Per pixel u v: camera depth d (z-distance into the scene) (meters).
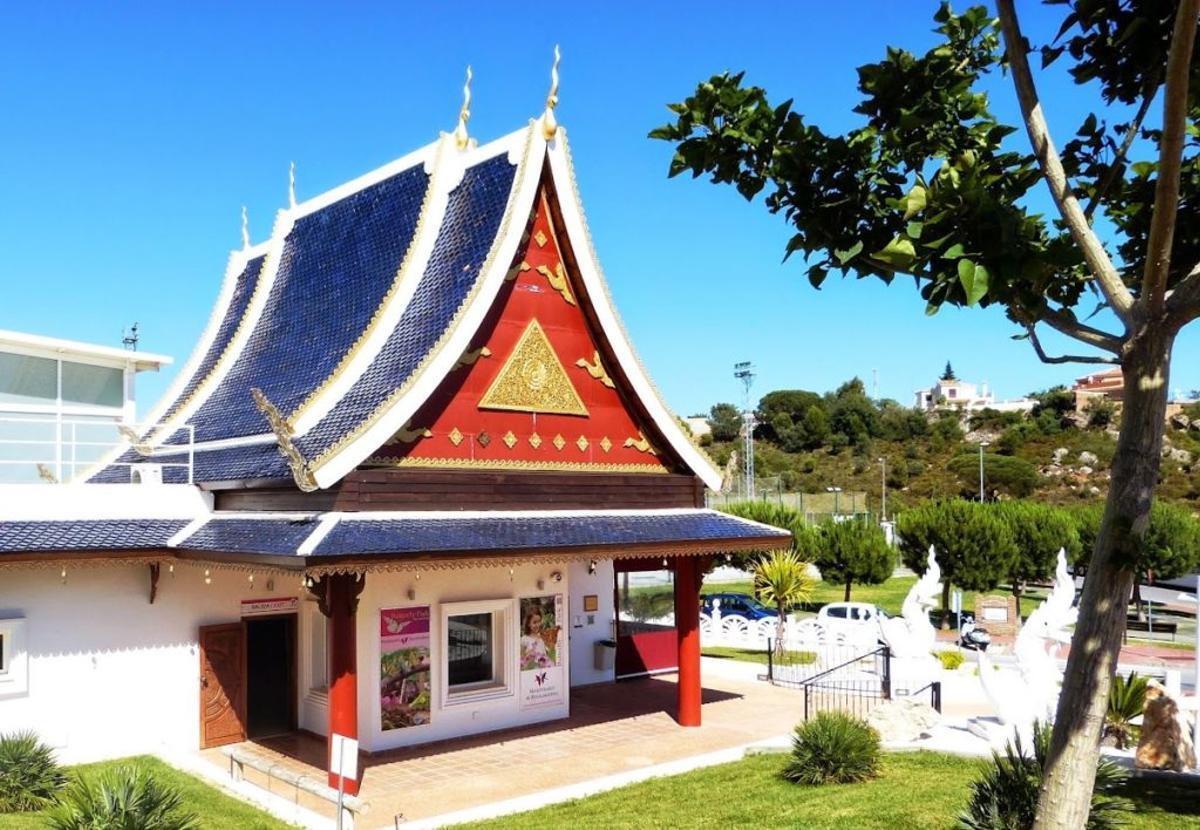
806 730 15.76
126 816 11.34
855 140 6.73
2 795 14.26
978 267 5.46
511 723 19.78
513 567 20.00
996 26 7.96
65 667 16.95
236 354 23.81
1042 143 6.59
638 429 20.67
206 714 18.42
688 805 14.25
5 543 15.94
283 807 14.55
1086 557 49.69
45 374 21.09
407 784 15.95
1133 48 7.12
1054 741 6.22
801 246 7.03
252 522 17.33
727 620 33.44
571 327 19.61
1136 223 8.29
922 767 15.67
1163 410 6.16
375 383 17.66
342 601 15.31
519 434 18.56
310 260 23.56
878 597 56.31
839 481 106.25
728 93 6.94
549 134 18.97
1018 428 111.75
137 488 18.39
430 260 19.67
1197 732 15.27
